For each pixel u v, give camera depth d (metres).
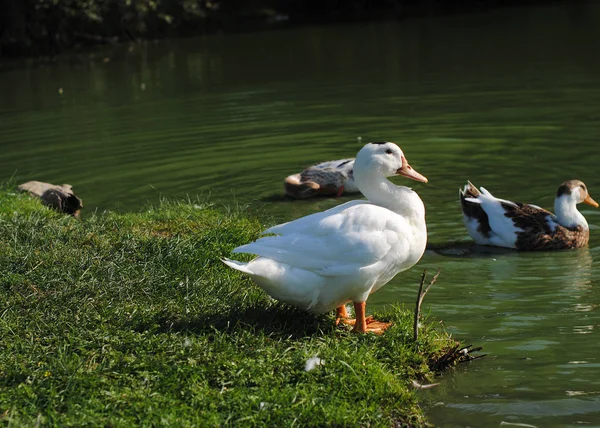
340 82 7.52
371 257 3.29
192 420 2.99
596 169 4.73
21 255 3.68
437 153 5.09
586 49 8.35
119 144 5.60
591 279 3.80
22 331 3.28
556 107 5.95
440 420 3.11
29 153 5.46
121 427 2.96
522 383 3.22
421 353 3.30
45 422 2.96
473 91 6.71
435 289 3.77
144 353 3.17
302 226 3.33
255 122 6.06
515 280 3.83
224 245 3.85
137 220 4.20
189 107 6.76
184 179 4.89
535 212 4.15
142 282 3.54
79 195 4.73
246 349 3.22
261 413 3.01
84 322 3.31
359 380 3.14
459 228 4.29
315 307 3.35
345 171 4.73
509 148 5.09
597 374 3.24
